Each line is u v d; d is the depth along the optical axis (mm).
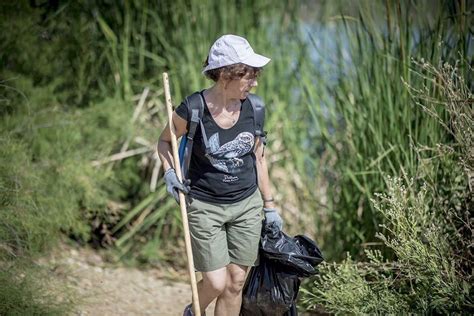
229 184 8148
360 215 11047
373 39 10789
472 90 9945
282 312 8820
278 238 8680
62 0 13758
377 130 10578
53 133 12602
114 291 11445
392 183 9328
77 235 12898
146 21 14297
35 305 9375
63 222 12047
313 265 8781
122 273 12391
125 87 13844
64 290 10094
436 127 9922
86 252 12953
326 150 12469
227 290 8617
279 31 14383
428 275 8633
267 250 8578
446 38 10172
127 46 13867
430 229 8773
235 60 7727
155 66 14312
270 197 8773
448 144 9688
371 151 10719
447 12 10125
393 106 10430
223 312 8719
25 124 12273
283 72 14094
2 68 12836
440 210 9344
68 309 9641
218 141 8016
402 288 9078
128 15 13992
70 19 13812
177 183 8102
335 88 11805
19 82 12500
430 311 8383
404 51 10227
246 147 8125
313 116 11938
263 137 8391
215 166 8070
